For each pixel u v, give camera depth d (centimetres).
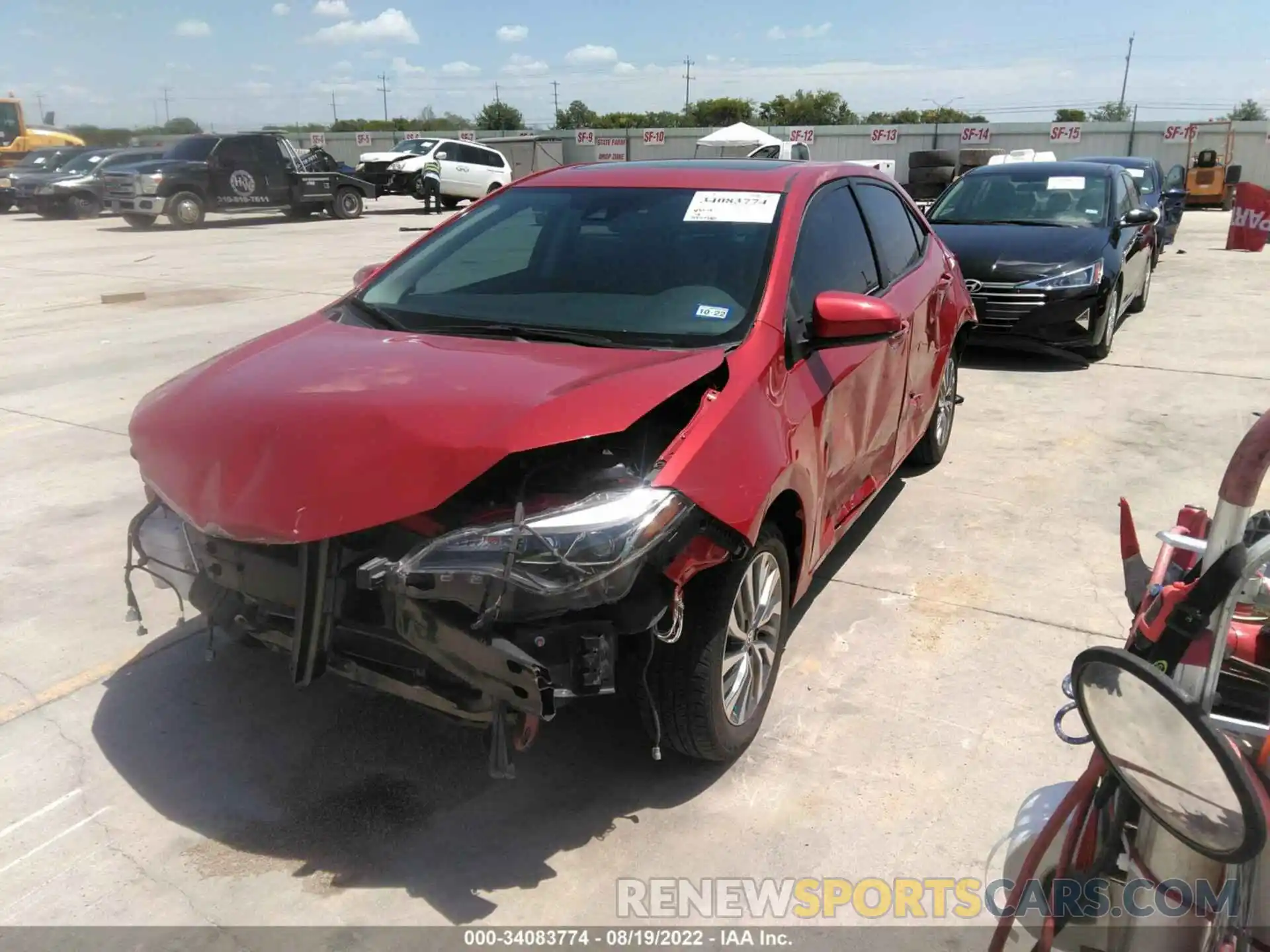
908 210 510
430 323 337
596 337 313
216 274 1342
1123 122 3884
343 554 248
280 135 2259
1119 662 129
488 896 252
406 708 331
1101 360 841
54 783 293
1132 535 181
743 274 331
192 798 287
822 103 7869
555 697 238
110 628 381
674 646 272
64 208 2444
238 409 269
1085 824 167
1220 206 3145
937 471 564
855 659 362
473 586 229
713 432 267
